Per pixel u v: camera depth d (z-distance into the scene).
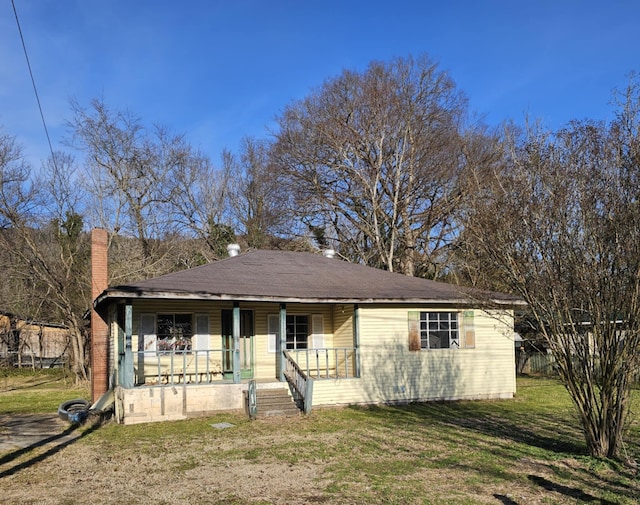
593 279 8.66
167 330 17.17
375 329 17.38
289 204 37.34
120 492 8.06
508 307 13.98
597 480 8.08
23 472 9.48
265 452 10.55
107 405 15.98
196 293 14.94
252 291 15.95
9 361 33.06
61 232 30.56
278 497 7.61
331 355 19.05
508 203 9.52
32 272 28.73
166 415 14.64
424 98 34.59
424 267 35.78
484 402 17.58
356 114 34.75
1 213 27.56
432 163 33.66
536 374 26.69
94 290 19.19
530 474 8.49
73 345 27.41
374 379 17.12
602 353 8.96
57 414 16.58
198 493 7.90
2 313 33.47
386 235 36.03
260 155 41.59
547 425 13.20
